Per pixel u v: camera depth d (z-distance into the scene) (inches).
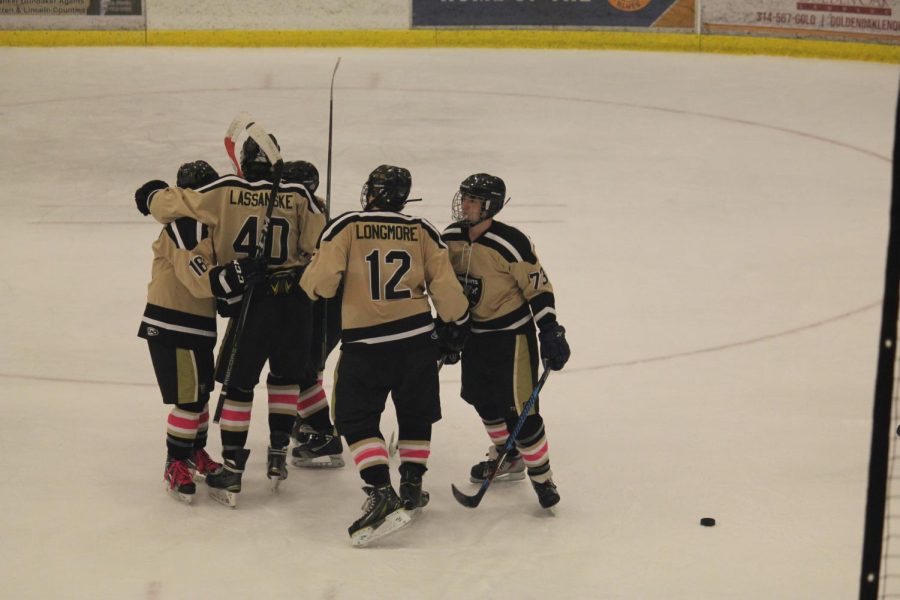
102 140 1262.3
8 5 1644.9
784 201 1109.1
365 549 490.0
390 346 493.4
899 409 506.0
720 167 1207.6
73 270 909.8
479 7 1668.3
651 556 484.1
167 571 466.9
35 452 584.4
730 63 1612.9
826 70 1577.3
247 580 460.8
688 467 575.5
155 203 514.6
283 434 540.7
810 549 489.4
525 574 467.8
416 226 499.5
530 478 526.6
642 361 730.8
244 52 1643.7
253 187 523.2
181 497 532.4
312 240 533.6
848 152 1259.2
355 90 1450.5
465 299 500.1
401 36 1672.0
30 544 487.5
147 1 1651.1
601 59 1626.5
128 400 662.5
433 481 565.6
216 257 521.3
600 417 642.2
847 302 846.5
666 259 948.0
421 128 1309.1
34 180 1143.6
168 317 521.3
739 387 687.7
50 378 693.3
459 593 451.8
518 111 1380.4
